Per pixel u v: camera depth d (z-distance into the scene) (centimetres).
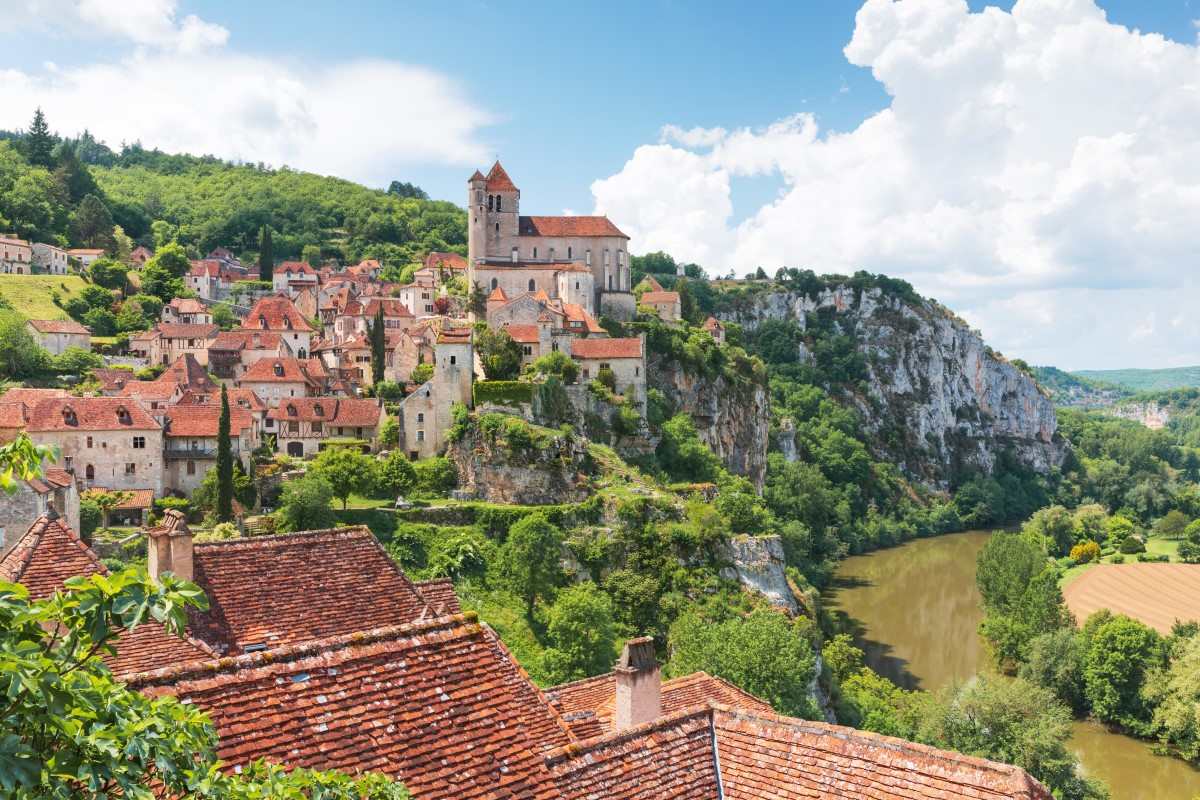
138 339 18462
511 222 19288
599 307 19462
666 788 2112
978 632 12950
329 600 2848
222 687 1681
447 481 13350
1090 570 17850
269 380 15488
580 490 13088
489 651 2081
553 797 1892
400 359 16788
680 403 18762
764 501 18012
